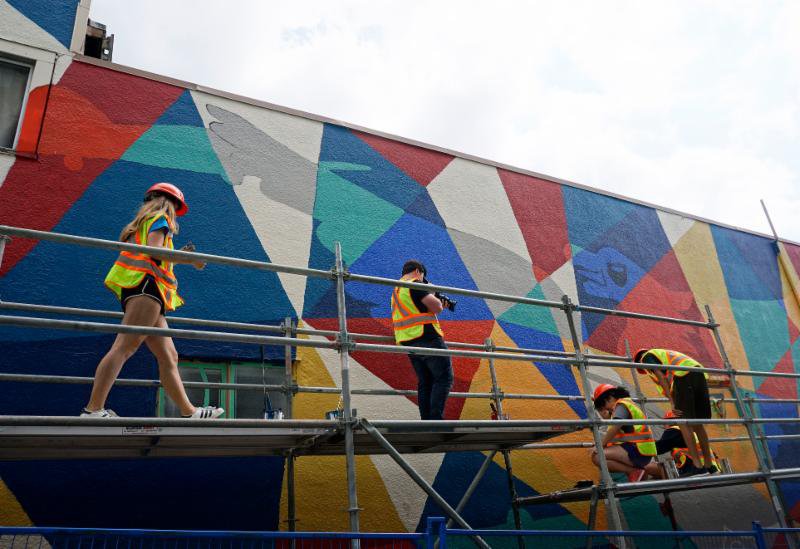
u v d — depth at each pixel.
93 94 6.65
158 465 5.50
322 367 6.61
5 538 3.23
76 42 6.77
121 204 6.33
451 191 8.57
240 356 6.25
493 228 8.66
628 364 5.84
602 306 9.08
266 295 6.65
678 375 6.35
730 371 6.61
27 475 5.04
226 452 5.14
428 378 5.64
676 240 10.75
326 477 6.06
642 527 7.58
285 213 7.17
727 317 10.56
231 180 7.02
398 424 4.49
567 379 8.16
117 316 5.11
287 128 7.69
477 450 6.31
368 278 4.87
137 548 5.12
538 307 8.46
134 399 5.63
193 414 4.18
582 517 7.25
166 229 4.32
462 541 6.43
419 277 5.57
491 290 8.17
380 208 7.86
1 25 6.43
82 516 5.07
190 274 6.33
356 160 8.00
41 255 5.79
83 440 4.10
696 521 8.03
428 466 6.62
